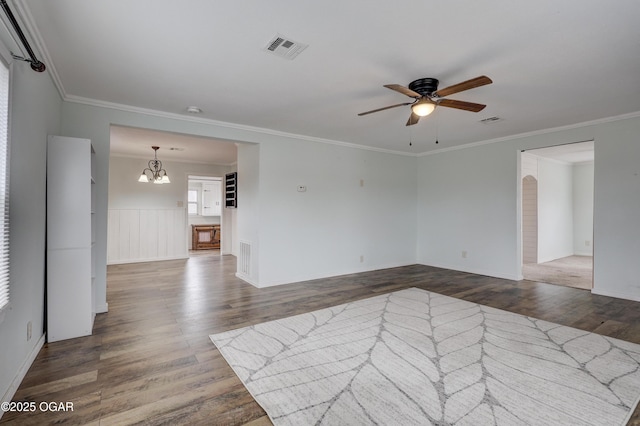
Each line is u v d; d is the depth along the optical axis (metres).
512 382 2.12
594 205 4.36
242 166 5.43
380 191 6.27
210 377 2.21
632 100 3.56
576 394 1.98
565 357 2.47
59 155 2.76
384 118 4.26
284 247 5.03
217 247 10.04
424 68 2.77
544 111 3.95
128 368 2.32
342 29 2.18
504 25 2.13
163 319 3.35
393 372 2.26
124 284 4.96
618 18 2.04
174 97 3.46
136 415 1.81
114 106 3.64
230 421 1.77
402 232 6.62
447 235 6.29
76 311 2.85
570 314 3.51
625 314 3.51
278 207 4.97
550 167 7.43
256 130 4.74
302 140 5.22
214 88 3.22
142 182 7.29
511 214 5.28
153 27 2.15
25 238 2.19
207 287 4.78
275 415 1.81
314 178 5.36
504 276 5.38
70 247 2.81
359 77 2.95
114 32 2.21
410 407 1.87
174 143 5.85
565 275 5.66
